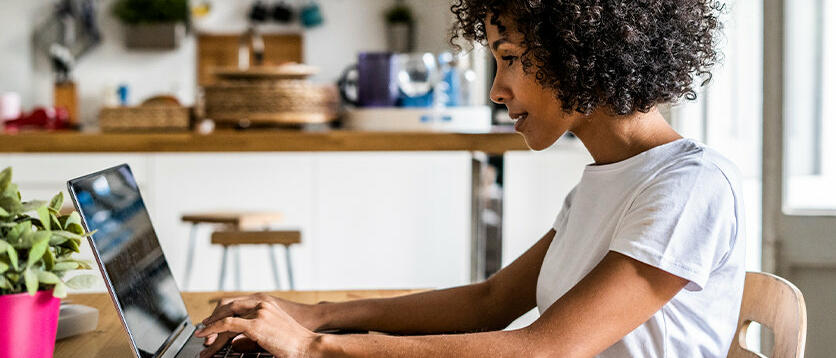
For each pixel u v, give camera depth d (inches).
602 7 40.3
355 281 142.6
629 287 38.7
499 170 142.2
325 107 132.7
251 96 129.4
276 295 62.1
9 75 266.1
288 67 131.8
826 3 96.3
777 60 97.4
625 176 42.9
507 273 54.7
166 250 138.8
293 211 141.0
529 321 124.3
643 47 40.8
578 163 142.9
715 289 41.4
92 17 266.2
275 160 139.9
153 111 132.5
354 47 275.4
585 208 45.6
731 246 40.9
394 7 273.3
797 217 98.3
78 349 47.4
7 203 36.9
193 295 63.1
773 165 98.8
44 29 268.2
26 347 36.7
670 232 38.9
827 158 97.8
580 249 45.3
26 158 132.9
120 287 41.7
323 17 274.7
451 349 39.3
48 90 271.1
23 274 36.2
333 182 141.0
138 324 42.6
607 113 42.7
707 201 39.6
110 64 271.1
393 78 132.8
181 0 262.5
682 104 46.8
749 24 120.6
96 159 134.5
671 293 39.0
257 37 271.6
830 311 98.3
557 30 40.7
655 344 41.6
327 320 52.4
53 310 38.5
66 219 39.3
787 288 45.8
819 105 97.5
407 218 142.1
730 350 50.2
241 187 139.5
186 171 138.0
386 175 141.3
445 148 121.2
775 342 46.3
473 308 54.1
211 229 142.3
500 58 43.8
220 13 273.1
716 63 47.1
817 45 97.1
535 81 42.7
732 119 126.0
